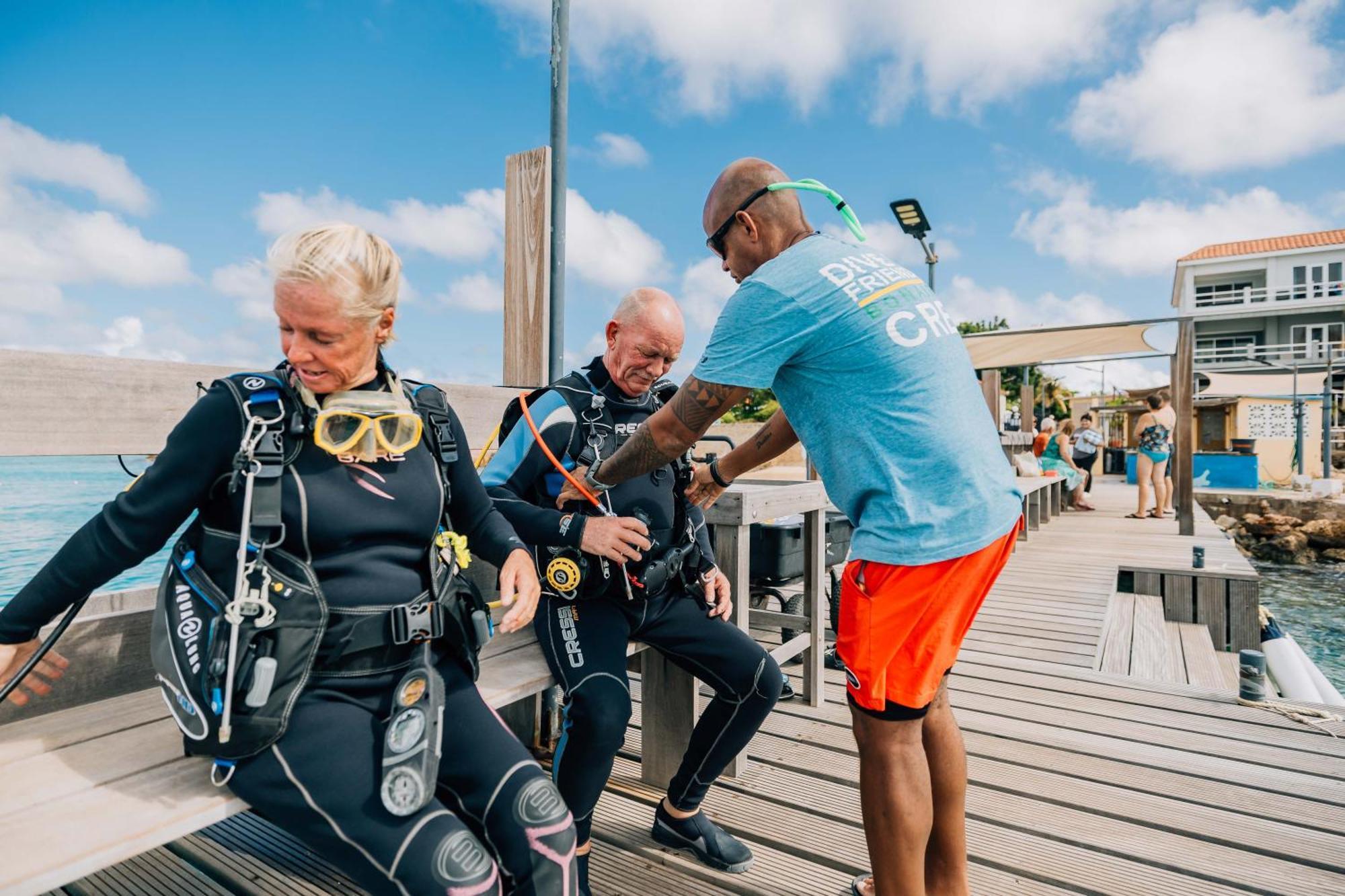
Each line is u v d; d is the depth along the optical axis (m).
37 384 1.41
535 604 1.43
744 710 1.87
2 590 3.37
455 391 2.34
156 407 1.61
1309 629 11.05
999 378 11.38
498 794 1.17
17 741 1.31
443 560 1.30
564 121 2.97
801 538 3.67
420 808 1.04
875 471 1.40
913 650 1.40
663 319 1.82
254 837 1.99
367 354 1.16
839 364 1.42
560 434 1.86
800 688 3.37
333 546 1.14
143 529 1.07
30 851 0.94
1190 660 4.87
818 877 1.88
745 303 1.44
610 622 1.81
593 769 1.65
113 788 1.12
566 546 1.74
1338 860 1.98
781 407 1.65
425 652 1.20
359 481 1.17
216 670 1.04
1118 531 9.09
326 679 1.14
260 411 1.09
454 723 1.23
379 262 1.10
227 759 1.09
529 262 2.92
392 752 1.06
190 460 1.08
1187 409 8.48
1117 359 10.03
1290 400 27.16
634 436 1.60
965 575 1.39
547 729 2.64
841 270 1.45
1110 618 5.22
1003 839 2.10
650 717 2.34
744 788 2.35
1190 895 1.84
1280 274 41.56
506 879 1.17
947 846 1.61
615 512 1.85
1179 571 6.43
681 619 1.91
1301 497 19.52
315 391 1.15
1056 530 9.26
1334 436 29.34
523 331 2.94
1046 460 10.93
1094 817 2.23
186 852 1.91
